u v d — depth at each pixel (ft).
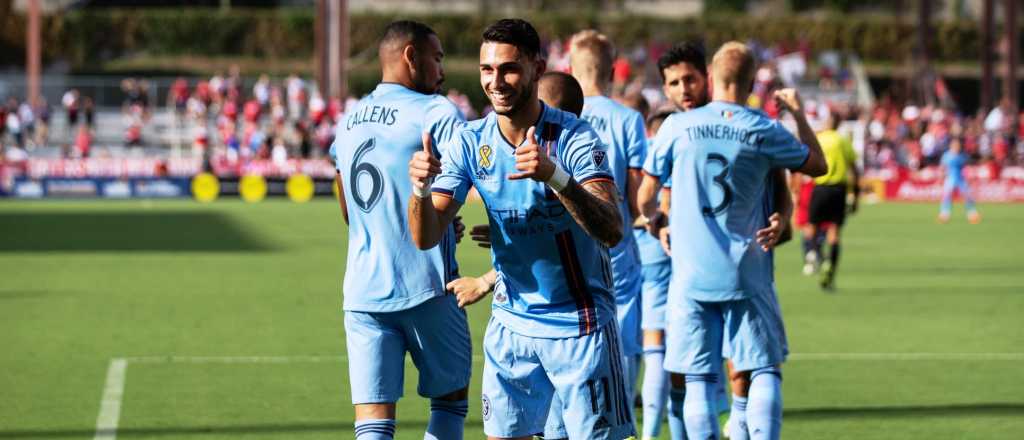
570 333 51.16
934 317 131.03
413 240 51.03
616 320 52.54
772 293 62.75
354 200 57.41
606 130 70.59
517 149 46.39
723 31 622.54
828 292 153.89
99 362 100.89
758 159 61.46
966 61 643.04
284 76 592.19
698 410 62.28
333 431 77.46
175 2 646.74
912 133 458.91
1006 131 442.09
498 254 51.65
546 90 62.54
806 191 184.75
